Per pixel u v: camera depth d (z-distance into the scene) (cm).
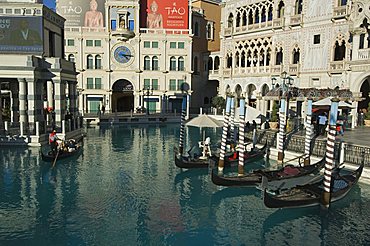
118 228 1300
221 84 5072
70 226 1305
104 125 4319
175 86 5406
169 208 1509
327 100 2756
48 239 1202
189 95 5444
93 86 5188
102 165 2197
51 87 3488
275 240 1247
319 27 3647
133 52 5256
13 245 1157
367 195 1658
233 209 1520
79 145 2670
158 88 5366
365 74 3083
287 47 4016
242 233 1294
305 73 3816
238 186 1723
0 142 2598
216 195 1686
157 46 5306
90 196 1628
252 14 4531
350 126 3131
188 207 1527
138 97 5319
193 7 5788
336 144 2045
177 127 4256
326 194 1476
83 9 5128
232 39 4844
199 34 5894
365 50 3100
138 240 1212
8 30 2789
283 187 1544
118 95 5525
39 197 1602
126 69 5253
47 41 2973
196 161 2081
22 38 2811
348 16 3344
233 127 2695
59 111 2848
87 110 5206
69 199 1584
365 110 3366
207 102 5947
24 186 1750
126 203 1553
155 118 4669
